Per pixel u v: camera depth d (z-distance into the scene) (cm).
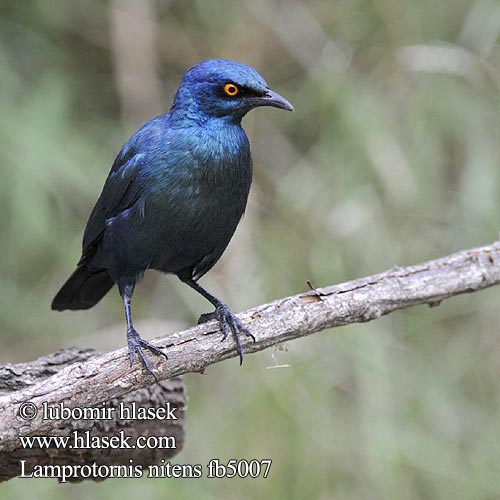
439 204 1343
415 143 1352
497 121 1371
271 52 1442
